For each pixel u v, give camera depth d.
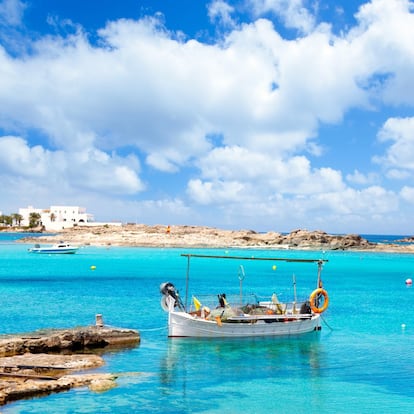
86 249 157.50
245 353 27.28
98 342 27.84
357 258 144.75
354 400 20.27
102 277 72.00
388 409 19.34
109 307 43.19
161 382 21.84
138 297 50.12
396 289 64.69
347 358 26.88
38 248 130.25
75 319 36.84
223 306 31.72
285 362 25.73
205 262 121.38
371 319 40.00
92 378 21.34
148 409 18.70
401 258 146.38
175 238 191.12
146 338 30.45
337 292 60.72
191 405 19.25
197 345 28.70
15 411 17.98
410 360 26.59
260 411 18.88
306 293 59.19
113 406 18.81
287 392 21.09
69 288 57.59
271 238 197.25
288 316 31.94
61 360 23.34
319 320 33.81
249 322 30.89
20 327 33.66
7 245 160.88
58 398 19.34
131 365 24.34
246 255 142.38
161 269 90.19
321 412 18.92
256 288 64.12
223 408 19.08
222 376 23.08
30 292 53.16
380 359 26.72
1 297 48.75
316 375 23.64
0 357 23.41
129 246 178.12
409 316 41.81
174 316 30.16
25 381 20.47
